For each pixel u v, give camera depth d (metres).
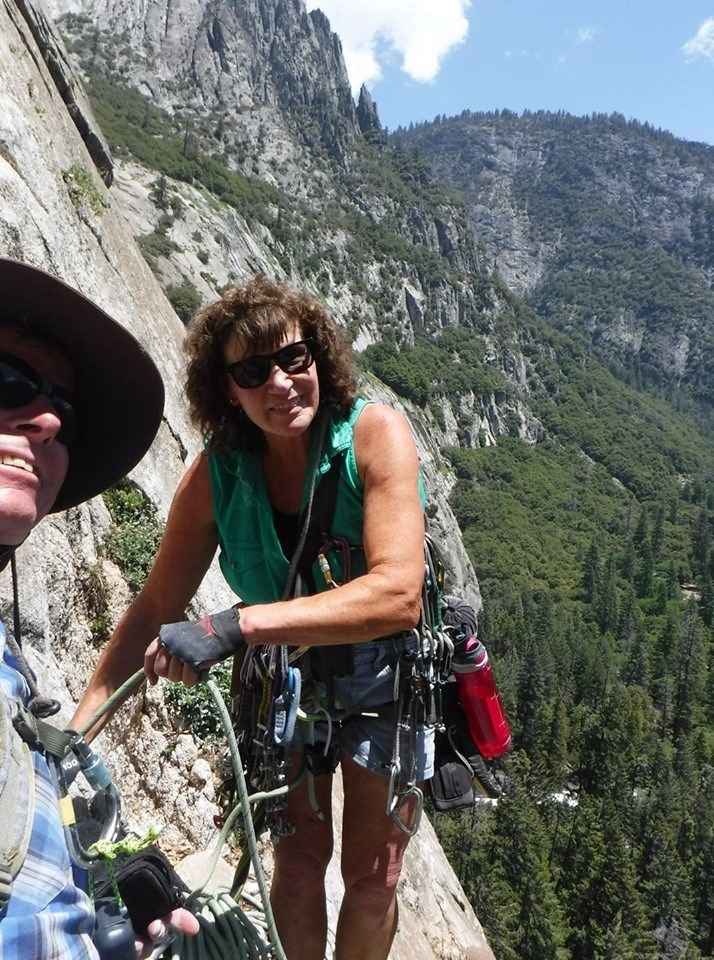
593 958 42.44
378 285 191.75
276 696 2.09
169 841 3.86
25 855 1.05
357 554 2.11
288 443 2.12
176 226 126.50
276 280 2.09
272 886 2.36
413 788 2.18
